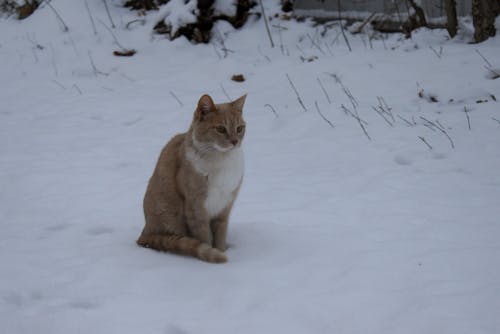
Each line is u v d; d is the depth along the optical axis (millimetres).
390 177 3213
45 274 2678
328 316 2451
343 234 2834
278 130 3736
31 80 4621
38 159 3535
